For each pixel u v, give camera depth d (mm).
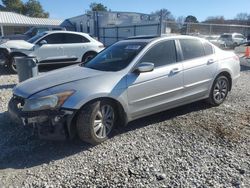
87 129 3809
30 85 4074
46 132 3686
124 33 26859
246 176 3166
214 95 5613
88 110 3791
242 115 5227
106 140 4133
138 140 4152
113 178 3162
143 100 4395
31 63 6312
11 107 4047
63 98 3680
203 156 3646
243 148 3865
